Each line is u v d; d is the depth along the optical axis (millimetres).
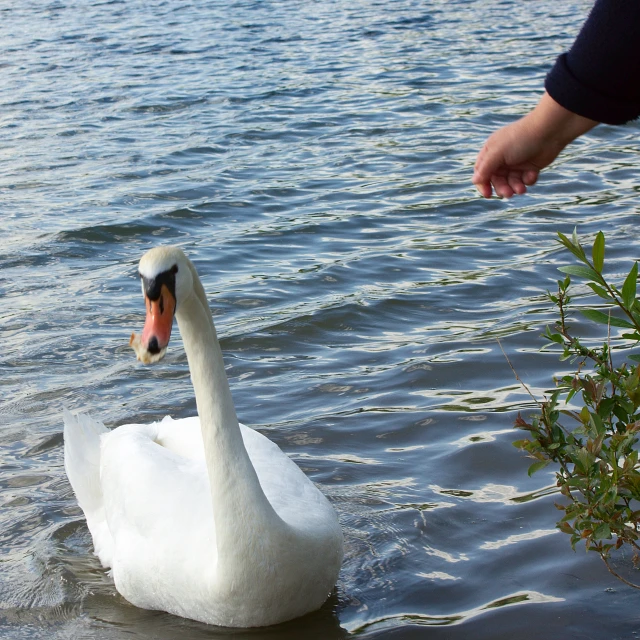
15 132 7793
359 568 2570
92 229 5219
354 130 7371
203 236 5133
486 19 12719
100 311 4145
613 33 1410
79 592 2551
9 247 4980
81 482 2801
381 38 11617
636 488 2023
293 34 12227
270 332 3871
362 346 3760
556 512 2721
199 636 2361
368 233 5082
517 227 5047
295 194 5836
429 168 6273
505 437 3070
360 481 2918
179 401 3416
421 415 3221
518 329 3754
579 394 3246
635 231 4793
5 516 2850
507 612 2373
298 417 3260
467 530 2680
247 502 2266
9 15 15250
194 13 14617
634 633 2273
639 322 1986
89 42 12312
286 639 2338
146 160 6754
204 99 8703
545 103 1610
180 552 2395
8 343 3867
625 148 6480
